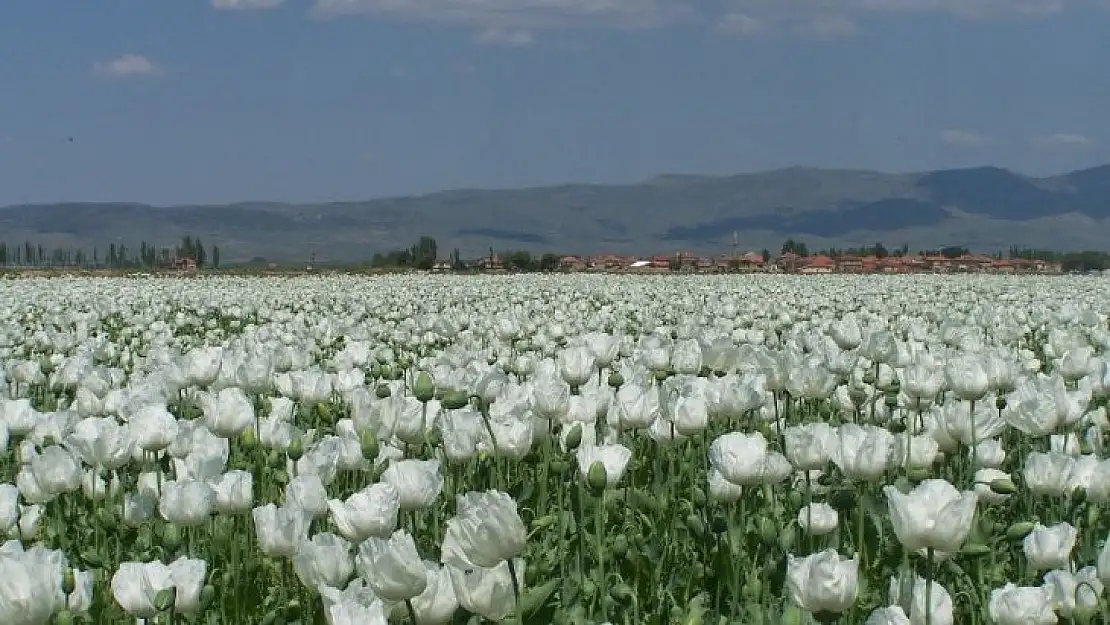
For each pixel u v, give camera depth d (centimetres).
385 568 419
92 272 8725
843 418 1090
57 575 455
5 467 959
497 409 802
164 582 524
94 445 741
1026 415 739
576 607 582
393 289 4397
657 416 810
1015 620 471
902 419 941
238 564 682
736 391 820
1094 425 883
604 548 671
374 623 395
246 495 666
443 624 451
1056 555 548
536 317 2244
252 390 970
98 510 763
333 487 828
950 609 454
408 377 1291
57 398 1349
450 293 4175
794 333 1744
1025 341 1997
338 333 2100
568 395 773
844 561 444
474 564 439
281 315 2711
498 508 431
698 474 910
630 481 895
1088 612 469
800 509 648
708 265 11262
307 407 1105
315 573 490
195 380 1055
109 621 650
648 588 672
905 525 452
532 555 674
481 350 1573
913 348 1243
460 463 746
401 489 559
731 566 648
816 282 5459
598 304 3447
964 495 447
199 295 3900
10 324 2352
